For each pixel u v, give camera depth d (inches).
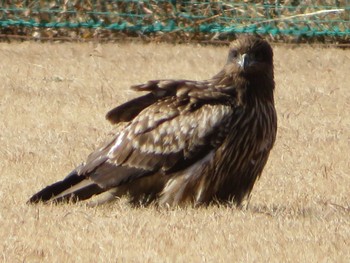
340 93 950.4
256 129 544.4
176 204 541.0
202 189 541.0
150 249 451.8
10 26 1193.4
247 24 1190.9
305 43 1193.4
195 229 485.4
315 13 1155.3
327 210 538.0
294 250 453.4
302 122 816.3
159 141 540.4
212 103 543.5
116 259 435.5
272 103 558.3
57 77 981.2
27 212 516.1
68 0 1194.0
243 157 542.6
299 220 510.9
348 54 1141.7
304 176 628.7
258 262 435.2
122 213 520.1
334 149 714.8
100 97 896.9
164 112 546.9
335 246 461.4
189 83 554.9
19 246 453.4
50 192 544.1
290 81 999.6
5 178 600.1
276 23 1195.3
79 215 509.7
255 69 544.4
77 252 446.9
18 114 816.3
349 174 639.8
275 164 662.5
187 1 1198.3
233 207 534.0
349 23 1190.9
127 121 562.3
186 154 538.6
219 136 536.4
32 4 1198.9
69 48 1123.9
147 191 548.4
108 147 550.9
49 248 452.1
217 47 1166.3
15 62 1051.3
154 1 1200.8
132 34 1193.4
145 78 996.6
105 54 1103.6
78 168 550.9
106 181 544.4
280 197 577.3
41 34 1193.4
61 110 836.6
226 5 1198.9
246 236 474.6
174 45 1169.4
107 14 1194.0
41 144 704.4
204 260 436.1
